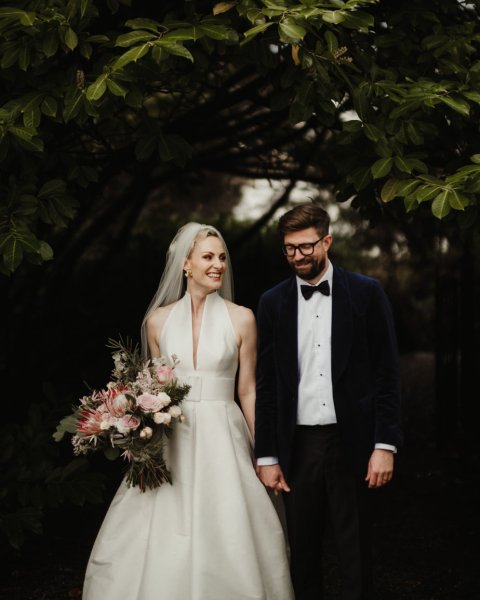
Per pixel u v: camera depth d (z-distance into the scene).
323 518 3.33
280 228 3.16
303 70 3.70
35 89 3.68
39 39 3.44
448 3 4.19
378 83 3.76
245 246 11.20
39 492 4.24
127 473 3.25
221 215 11.83
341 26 3.59
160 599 3.14
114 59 3.46
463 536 5.16
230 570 3.18
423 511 5.73
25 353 6.83
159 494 3.29
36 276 6.98
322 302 3.25
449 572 4.52
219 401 3.38
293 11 3.33
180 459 3.30
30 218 3.66
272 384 3.33
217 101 5.59
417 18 4.06
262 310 3.35
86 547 4.98
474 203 3.37
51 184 3.72
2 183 3.86
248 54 3.76
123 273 9.51
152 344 3.54
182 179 8.09
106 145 5.02
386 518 5.57
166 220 12.08
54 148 4.17
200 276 3.37
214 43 3.53
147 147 3.86
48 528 5.33
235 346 3.43
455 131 4.14
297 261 3.14
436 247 12.37
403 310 17.92
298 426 3.26
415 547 4.95
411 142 3.85
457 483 6.51
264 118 6.41
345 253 16.33
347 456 3.18
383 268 17.48
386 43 4.02
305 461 3.24
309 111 3.74
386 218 5.06
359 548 3.21
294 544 3.30
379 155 3.64
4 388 6.18
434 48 4.02
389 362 3.20
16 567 4.62
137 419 3.07
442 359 7.79
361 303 3.22
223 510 3.23
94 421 3.10
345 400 3.18
